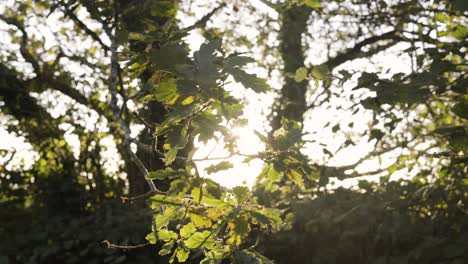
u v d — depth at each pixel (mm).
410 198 6648
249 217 2584
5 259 7754
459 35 4293
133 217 7430
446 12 5086
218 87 2277
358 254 6672
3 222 9062
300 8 7934
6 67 9359
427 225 6410
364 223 6680
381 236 6477
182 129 2422
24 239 8000
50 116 9641
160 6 4992
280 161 2885
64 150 9688
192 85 2246
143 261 7145
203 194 2537
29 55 8945
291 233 6812
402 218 6523
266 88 2279
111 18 4688
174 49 2414
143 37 3209
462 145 3197
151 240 2723
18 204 9477
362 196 7203
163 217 2648
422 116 6922
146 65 3092
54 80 9164
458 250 6008
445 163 6609
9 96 9461
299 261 6785
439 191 6305
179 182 2518
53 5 4867
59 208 9016
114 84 3688
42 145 9695
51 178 9055
